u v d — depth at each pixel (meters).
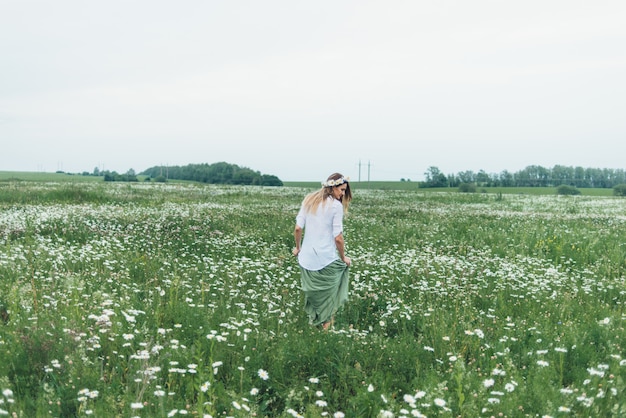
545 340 5.63
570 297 7.91
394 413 3.87
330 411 4.24
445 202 33.00
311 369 4.85
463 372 4.50
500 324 6.38
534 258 11.23
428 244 12.87
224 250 10.79
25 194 22.11
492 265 10.45
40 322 5.10
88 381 4.05
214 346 4.92
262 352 5.00
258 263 8.99
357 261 9.95
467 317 6.62
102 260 8.77
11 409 3.52
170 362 4.38
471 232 14.77
